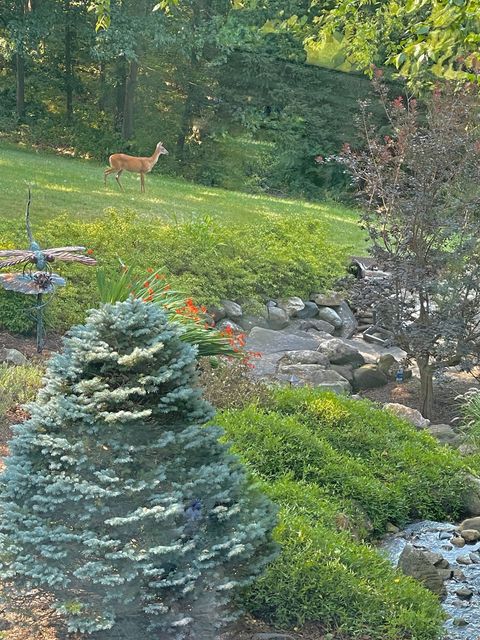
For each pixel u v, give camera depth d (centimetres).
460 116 1006
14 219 1322
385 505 666
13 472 379
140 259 1186
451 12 697
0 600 393
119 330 388
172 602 376
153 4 2759
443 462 736
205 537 385
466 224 990
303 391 809
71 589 374
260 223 1645
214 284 1224
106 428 376
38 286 859
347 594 470
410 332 962
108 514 370
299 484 625
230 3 2752
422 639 459
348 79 2709
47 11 2995
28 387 754
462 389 1080
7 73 3306
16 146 2947
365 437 746
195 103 2883
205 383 766
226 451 413
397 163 1015
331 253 1481
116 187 1955
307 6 2455
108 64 3131
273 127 2827
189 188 2239
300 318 1288
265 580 464
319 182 2838
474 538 645
